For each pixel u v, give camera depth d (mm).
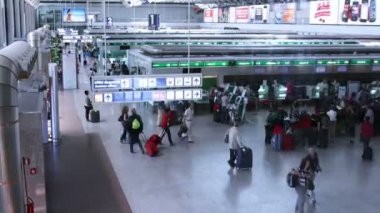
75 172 11812
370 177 11758
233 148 12367
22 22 23766
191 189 10789
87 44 44500
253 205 9891
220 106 17844
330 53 22875
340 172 12125
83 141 14867
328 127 14656
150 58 18875
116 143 14711
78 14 47062
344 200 10195
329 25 17266
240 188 10875
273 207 9797
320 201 10125
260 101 20797
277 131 14148
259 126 17391
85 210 9453
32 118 7910
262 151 14039
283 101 20969
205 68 19688
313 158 9414
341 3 16234
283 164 12742
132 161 12867
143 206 9766
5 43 15047
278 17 23656
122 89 11766
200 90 12258
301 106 20906
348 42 27016
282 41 26078
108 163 12633
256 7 28156
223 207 9766
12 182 5340
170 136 14633
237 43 25844
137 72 21188
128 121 13633
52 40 35656
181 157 13305
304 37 28609
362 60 22234
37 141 7980
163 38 29078
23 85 10383
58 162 12617
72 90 25391
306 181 9078
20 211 5535
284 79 21672
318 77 22328
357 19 15188
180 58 19000
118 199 10094
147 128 16594
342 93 20938
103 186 10852
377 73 23219
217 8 40250
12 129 5332
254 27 28594
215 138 15508
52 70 14102
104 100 11688
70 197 10125
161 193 10523
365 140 13305
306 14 19719
